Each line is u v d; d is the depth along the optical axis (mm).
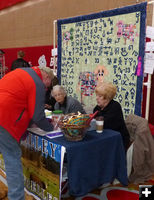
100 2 4305
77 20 3469
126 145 2338
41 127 1842
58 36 3842
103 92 2229
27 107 1805
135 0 3727
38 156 1926
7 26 7164
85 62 3449
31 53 6238
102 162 1909
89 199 2062
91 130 2094
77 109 2746
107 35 3088
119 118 2258
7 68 7410
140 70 2746
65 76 3832
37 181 1978
